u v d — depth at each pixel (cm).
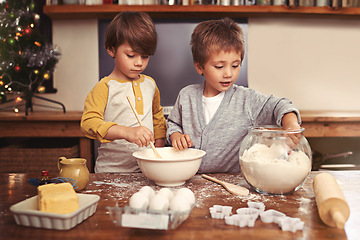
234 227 65
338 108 272
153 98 148
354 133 221
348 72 270
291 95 269
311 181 96
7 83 220
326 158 233
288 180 80
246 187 91
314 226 65
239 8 232
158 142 145
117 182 98
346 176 101
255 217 67
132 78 139
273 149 82
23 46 215
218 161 127
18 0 236
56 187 71
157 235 61
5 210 75
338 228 64
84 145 221
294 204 77
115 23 127
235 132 125
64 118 217
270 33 262
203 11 231
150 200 68
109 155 140
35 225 65
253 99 124
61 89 263
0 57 209
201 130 126
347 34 267
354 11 240
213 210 70
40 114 233
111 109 133
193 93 131
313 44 266
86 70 262
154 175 90
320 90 270
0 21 206
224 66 114
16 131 221
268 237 60
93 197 73
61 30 259
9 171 214
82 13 237
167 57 253
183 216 64
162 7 230
